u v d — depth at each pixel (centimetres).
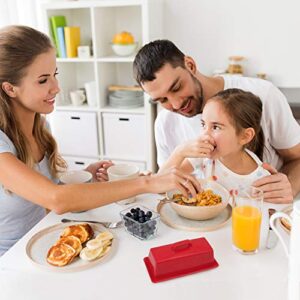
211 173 133
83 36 302
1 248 124
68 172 125
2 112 116
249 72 277
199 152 122
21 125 124
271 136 151
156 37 268
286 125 147
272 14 260
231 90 135
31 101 116
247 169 133
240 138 129
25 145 119
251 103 130
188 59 137
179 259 82
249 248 88
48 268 84
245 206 89
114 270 84
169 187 103
